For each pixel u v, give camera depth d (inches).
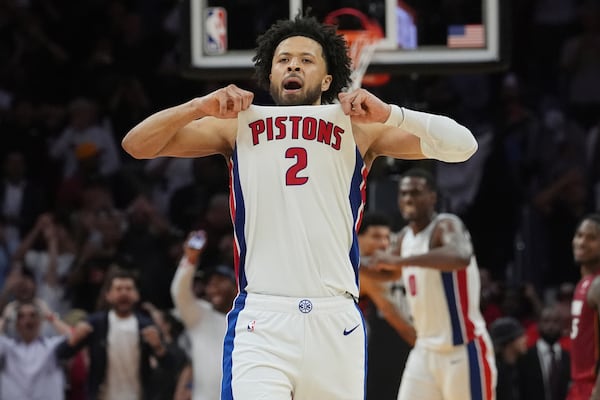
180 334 864.9
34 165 1138.0
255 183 434.3
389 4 796.6
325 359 426.6
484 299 929.5
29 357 828.6
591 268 672.4
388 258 628.7
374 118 433.4
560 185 1074.1
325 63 460.4
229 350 427.8
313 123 437.7
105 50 1239.5
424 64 796.6
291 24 463.2
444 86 1154.7
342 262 434.9
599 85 1238.3
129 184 1114.1
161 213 1120.8
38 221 1031.0
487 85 1208.2
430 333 676.1
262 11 802.2
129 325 805.9
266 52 466.3
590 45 1244.5
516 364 835.4
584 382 659.4
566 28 1294.3
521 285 951.6
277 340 423.8
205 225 994.7
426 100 1082.1
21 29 1254.3
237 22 802.8
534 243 1040.8
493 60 794.2
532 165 1143.6
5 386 824.9
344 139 438.9
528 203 1095.0
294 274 427.8
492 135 1129.4
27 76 1228.5
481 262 1059.9
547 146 1149.7
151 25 1267.2
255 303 429.1
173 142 444.1
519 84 1253.7
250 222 434.0
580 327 661.9
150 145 434.9
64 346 818.2
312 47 454.6
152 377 805.2
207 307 810.8
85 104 1170.0
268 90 477.1
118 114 1194.6
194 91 1223.5
